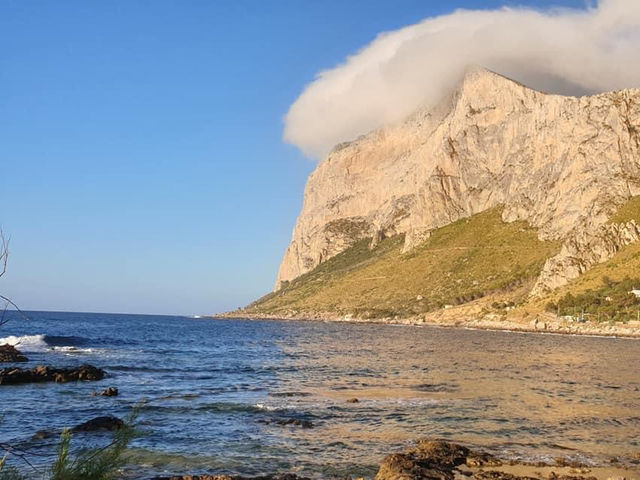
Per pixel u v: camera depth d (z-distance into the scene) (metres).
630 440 25.70
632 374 53.12
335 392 39.91
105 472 9.05
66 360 60.34
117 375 48.53
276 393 39.16
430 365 60.72
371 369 56.47
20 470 19.30
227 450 23.42
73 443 23.55
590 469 20.72
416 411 32.38
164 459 21.98
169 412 31.42
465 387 42.72
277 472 20.44
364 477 19.92
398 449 23.83
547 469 20.64
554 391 40.75
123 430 9.98
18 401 34.50
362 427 28.11
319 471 20.61
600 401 36.44
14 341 84.19
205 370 54.47
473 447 24.08
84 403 34.03
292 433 26.66
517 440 25.50
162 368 55.28
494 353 78.44
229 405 33.69
